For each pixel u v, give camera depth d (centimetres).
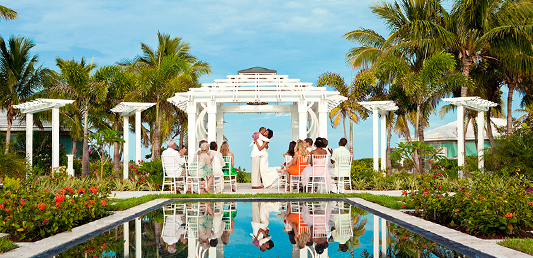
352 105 2425
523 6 1730
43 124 2508
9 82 2131
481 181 1034
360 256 415
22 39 2230
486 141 2619
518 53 1725
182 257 408
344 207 837
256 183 1309
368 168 1403
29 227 518
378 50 2069
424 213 688
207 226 607
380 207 795
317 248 455
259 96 1359
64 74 1812
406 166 1864
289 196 1009
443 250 443
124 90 2011
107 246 466
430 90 1677
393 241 494
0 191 753
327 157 1079
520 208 564
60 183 1170
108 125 2427
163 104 2153
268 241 495
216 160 1114
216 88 1404
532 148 1264
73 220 595
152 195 1004
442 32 1731
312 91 1352
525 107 2561
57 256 416
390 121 2394
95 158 2700
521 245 437
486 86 2120
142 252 432
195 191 1158
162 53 2680
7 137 2202
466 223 554
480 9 1708
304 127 1355
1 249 443
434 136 2800
